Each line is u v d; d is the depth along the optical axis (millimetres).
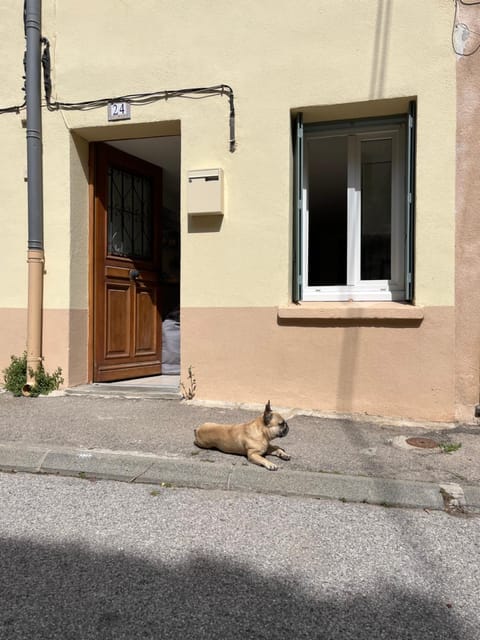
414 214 5305
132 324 7066
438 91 5164
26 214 6297
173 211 8461
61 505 3531
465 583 2666
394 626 2328
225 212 5727
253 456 3988
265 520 3336
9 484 3896
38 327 6152
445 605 2482
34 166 6055
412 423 5137
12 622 2316
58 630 2268
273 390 5617
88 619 2344
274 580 2672
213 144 5746
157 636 2240
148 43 5902
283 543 3047
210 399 5797
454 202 5156
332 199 5996
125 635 2242
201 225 5785
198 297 5809
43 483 3924
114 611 2402
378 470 3939
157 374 7418
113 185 6809
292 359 5555
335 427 5008
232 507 3525
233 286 5715
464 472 3926
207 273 5781
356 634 2271
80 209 6340
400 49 5250
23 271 6309
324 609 2443
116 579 2660
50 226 6207
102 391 6113
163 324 7598
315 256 6055
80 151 6320
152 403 5781
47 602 2465
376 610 2439
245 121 5664
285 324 5570
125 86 5973
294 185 5738
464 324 5180
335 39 5402
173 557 2879
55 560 2838
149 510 3467
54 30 6125
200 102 5770
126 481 3979
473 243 5141
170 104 5852
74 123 6113
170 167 7512
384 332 5289
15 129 6301
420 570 2779
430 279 5195
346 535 3150
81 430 4812
